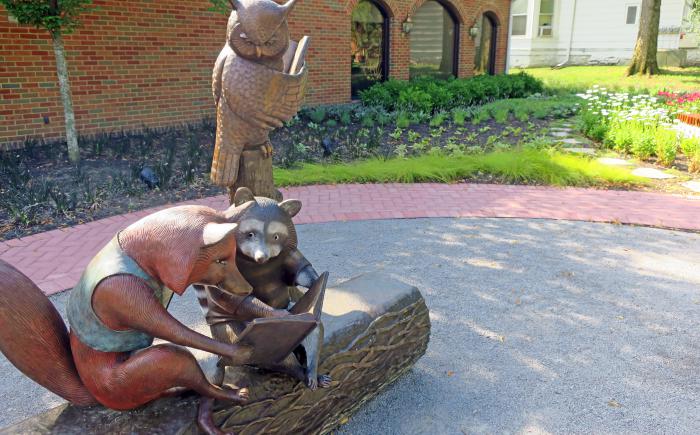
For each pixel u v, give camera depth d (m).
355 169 8.62
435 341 4.04
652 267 5.39
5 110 9.21
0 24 8.91
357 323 2.98
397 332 3.23
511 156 9.14
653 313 4.46
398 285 3.42
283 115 3.30
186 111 11.80
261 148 3.41
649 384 3.53
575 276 5.18
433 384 3.54
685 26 28.94
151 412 2.20
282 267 2.60
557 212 7.10
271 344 2.24
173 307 4.62
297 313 2.40
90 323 1.96
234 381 2.44
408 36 16.45
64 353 2.12
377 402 3.35
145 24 10.74
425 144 10.52
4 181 7.63
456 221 6.79
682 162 9.81
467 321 4.33
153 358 1.98
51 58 9.61
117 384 2.00
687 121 11.45
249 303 2.28
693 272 5.27
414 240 6.14
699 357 3.84
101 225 6.41
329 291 3.32
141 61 10.84
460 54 18.72
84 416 2.18
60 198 6.95
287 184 8.25
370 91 14.56
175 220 1.96
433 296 4.76
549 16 32.16
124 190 7.52
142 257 1.93
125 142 9.76
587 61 31.80
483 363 3.77
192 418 2.18
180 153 9.69
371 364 3.07
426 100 14.04
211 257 1.96
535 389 3.48
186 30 11.43
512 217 6.93
